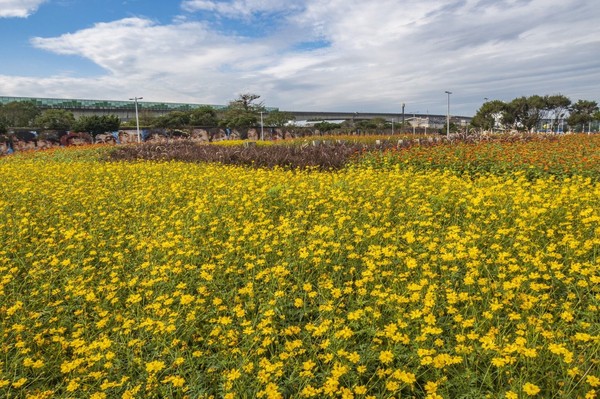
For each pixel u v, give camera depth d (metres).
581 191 6.83
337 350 3.15
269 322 3.43
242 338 3.54
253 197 7.28
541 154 11.11
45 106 62.16
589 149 12.55
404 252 4.66
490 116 51.34
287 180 9.12
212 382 3.16
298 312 3.89
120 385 2.99
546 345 2.99
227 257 5.01
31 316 4.00
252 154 13.73
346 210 6.40
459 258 4.29
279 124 63.81
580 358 2.87
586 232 5.10
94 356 3.25
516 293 3.65
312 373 2.98
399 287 4.11
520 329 3.19
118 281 4.75
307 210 6.73
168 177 9.97
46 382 3.38
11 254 5.65
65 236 5.84
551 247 4.27
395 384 2.73
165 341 3.54
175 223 6.04
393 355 2.92
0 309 4.16
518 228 5.24
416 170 10.93
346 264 4.82
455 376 2.91
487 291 3.68
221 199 7.33
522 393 2.67
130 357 3.40
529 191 6.86
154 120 53.69
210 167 11.48
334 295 3.76
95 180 9.58
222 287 4.50
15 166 12.73
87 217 7.08
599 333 3.14
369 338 3.38
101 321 3.72
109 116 42.59
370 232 5.33
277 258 5.04
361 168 11.61
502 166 10.17
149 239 5.70
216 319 3.83
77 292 4.32
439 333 3.12
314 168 12.37
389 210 6.29
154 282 4.48
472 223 5.52
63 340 3.61
